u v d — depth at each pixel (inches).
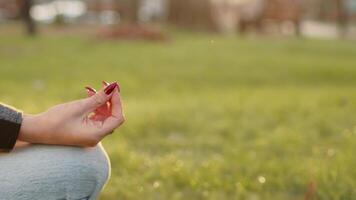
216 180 175.3
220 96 340.8
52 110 81.9
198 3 866.1
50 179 78.8
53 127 80.5
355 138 222.2
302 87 398.0
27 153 80.9
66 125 81.0
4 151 81.4
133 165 190.5
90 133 81.0
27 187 78.5
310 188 154.9
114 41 665.0
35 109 271.4
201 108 291.0
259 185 173.3
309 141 227.8
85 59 505.4
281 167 188.1
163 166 189.2
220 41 710.5
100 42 655.1
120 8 941.8
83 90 354.0
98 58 513.3
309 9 1318.9
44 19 1130.7
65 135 80.7
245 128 251.0
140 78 413.1
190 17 871.7
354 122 263.0
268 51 616.4
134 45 629.6
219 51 590.9
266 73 453.7
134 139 235.1
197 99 326.3
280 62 517.7
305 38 834.2
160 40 678.5
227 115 277.4
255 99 325.4
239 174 183.5
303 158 201.8
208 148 226.1
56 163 79.6
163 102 316.8
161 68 459.8
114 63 483.8
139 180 177.3
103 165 82.4
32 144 82.5
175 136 242.4
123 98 338.6
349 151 202.7
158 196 165.2
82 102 82.6
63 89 356.2
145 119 255.9
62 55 533.3
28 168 79.3
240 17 900.6
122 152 200.2
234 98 329.7
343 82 429.7
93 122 82.2
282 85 409.4
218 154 214.7
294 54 602.9
